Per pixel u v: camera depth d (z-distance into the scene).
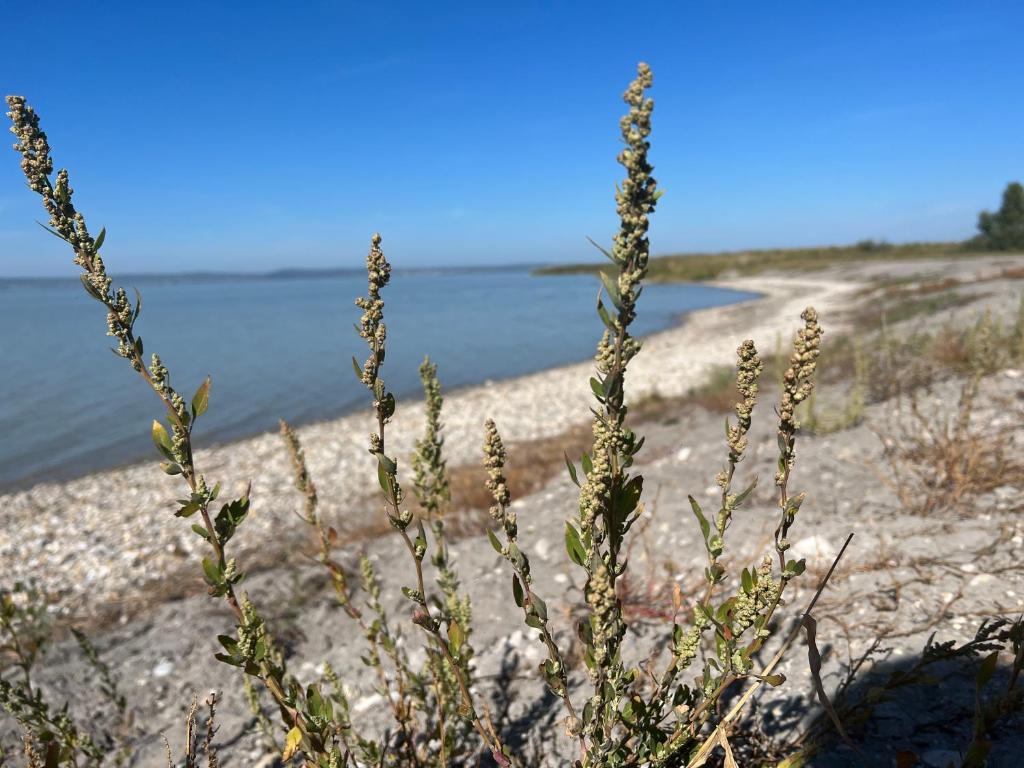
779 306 42.81
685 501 5.72
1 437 18.33
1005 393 6.91
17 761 3.39
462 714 1.84
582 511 1.55
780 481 1.57
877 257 74.38
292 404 21.62
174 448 1.62
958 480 4.45
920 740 2.39
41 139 1.47
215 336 43.81
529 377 25.23
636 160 1.30
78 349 38.31
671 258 109.62
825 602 3.46
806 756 2.04
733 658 1.67
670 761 1.89
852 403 7.51
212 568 1.69
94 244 1.52
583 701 3.15
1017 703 2.04
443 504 2.55
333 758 1.91
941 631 3.03
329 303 89.00
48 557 9.72
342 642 4.74
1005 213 56.19
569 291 95.69
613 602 1.53
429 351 33.97
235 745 3.53
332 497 11.32
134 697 4.25
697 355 25.66
